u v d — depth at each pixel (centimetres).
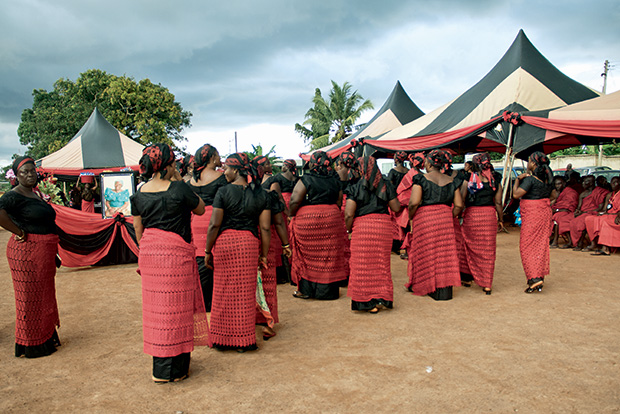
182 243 328
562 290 573
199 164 516
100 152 1412
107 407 298
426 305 521
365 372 343
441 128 1185
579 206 884
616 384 313
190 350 335
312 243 545
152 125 3172
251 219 389
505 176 990
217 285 390
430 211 533
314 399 303
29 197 385
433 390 311
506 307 505
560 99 1067
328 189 535
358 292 492
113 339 433
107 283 672
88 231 775
